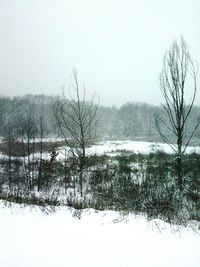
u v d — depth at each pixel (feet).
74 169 42.32
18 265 13.08
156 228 18.95
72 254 14.62
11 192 31.14
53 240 16.34
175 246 16.19
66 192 36.47
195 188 33.24
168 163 52.90
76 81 34.88
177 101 27.30
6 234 16.84
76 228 18.49
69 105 35.63
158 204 23.68
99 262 13.94
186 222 20.57
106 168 49.21
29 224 18.92
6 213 21.24
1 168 46.29
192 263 14.21
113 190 31.58
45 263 13.47
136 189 28.76
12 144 45.68
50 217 20.71
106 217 20.90
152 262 14.19
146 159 61.21
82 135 35.81
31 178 39.29
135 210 23.81
